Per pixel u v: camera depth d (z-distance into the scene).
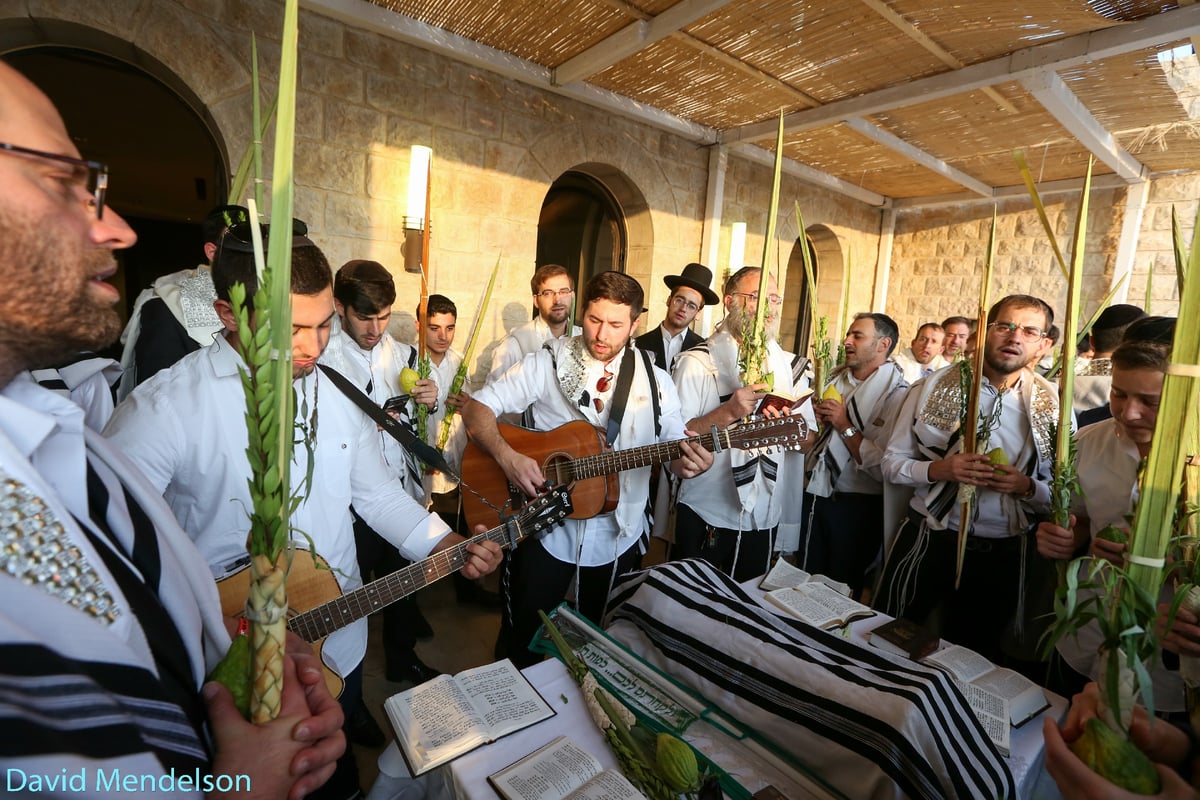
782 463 2.51
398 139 3.26
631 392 2.10
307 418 1.22
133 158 5.18
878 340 2.64
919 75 3.46
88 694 0.41
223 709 0.57
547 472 1.99
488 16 3.03
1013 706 1.22
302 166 2.97
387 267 3.33
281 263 0.51
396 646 2.32
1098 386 2.24
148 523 0.61
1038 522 1.92
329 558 1.31
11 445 0.45
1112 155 4.40
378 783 1.07
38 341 0.47
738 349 2.46
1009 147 4.58
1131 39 2.71
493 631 2.77
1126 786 0.59
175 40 2.54
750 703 1.13
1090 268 5.52
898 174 5.56
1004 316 1.91
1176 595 0.62
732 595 1.53
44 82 3.55
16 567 0.43
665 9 2.88
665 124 4.30
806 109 4.06
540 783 0.92
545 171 3.87
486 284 3.73
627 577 1.64
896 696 1.00
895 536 2.39
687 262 4.84
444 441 2.62
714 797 0.93
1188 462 0.82
